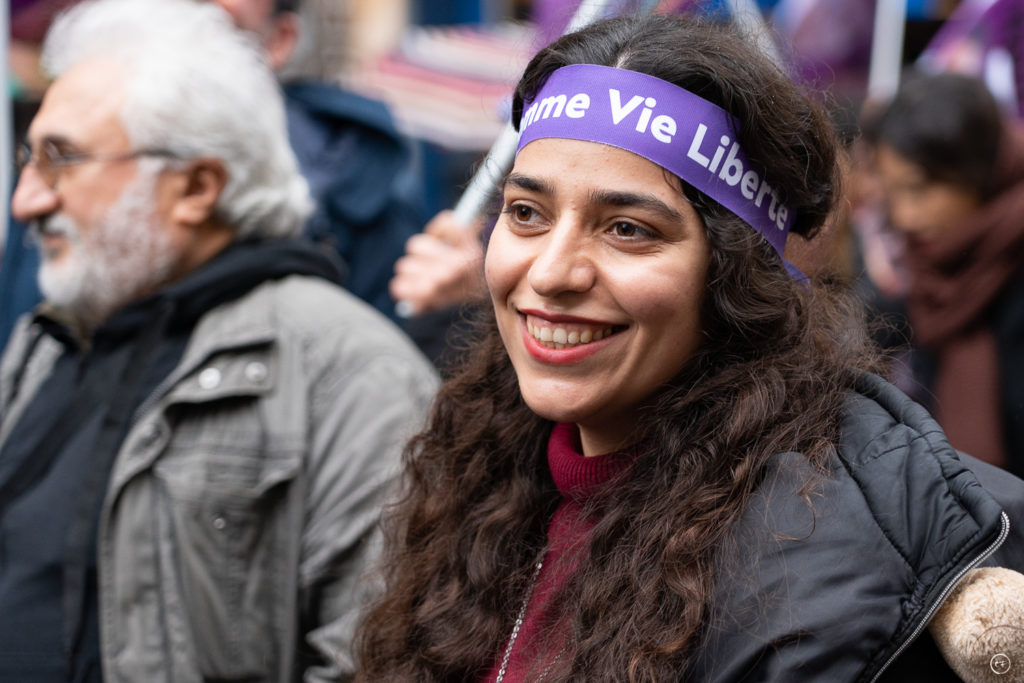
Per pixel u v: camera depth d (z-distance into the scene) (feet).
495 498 4.94
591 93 4.08
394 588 5.15
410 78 12.20
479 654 4.57
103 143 6.56
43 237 6.75
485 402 5.15
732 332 4.21
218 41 6.95
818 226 4.48
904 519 3.69
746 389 4.10
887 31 10.75
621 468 4.37
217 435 6.19
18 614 6.18
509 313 4.32
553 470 4.62
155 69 6.60
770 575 3.72
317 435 6.28
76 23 6.97
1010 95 10.23
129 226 6.59
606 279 4.02
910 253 8.14
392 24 17.19
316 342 6.45
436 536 5.08
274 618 6.10
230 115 6.69
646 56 4.06
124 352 6.59
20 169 6.89
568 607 4.27
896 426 3.95
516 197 4.19
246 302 6.55
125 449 6.13
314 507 6.21
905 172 8.08
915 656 3.81
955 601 3.63
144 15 6.86
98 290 6.66
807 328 4.25
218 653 5.97
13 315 8.75
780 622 3.62
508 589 4.64
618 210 4.00
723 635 3.73
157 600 5.99
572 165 4.03
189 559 5.99
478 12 17.33
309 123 9.17
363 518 6.16
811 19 11.14
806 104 4.32
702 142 4.02
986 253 7.80
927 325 8.04
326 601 6.17
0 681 6.10
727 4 5.46
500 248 4.26
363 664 5.07
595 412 4.19
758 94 4.08
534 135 4.16
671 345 4.12
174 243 6.67
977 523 3.56
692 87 4.06
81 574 6.11
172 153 6.58
